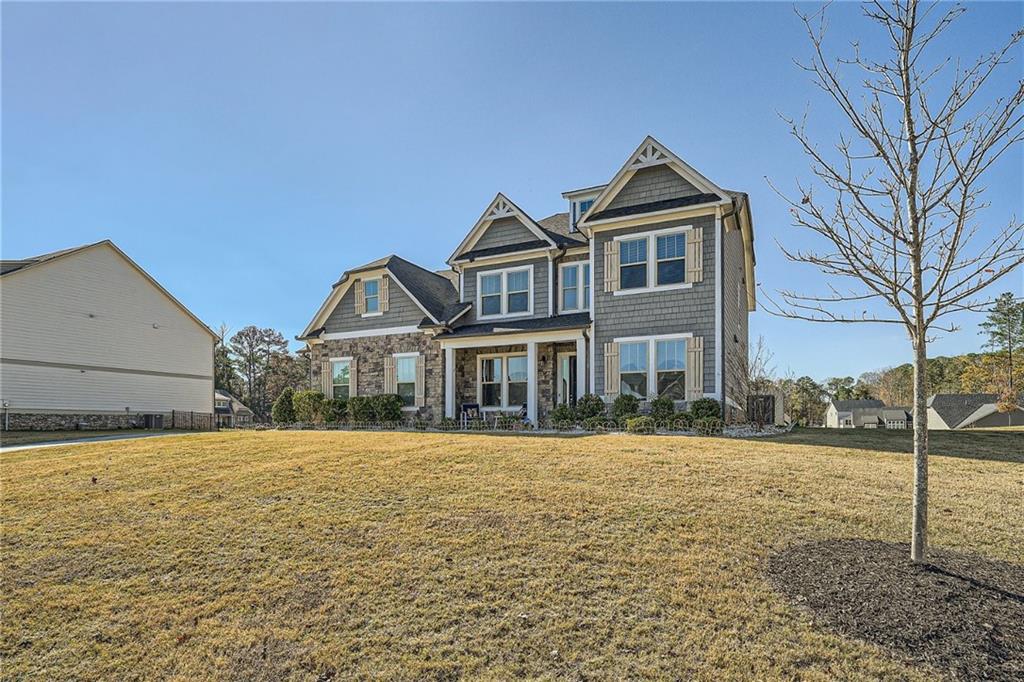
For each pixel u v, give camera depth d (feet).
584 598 13.76
